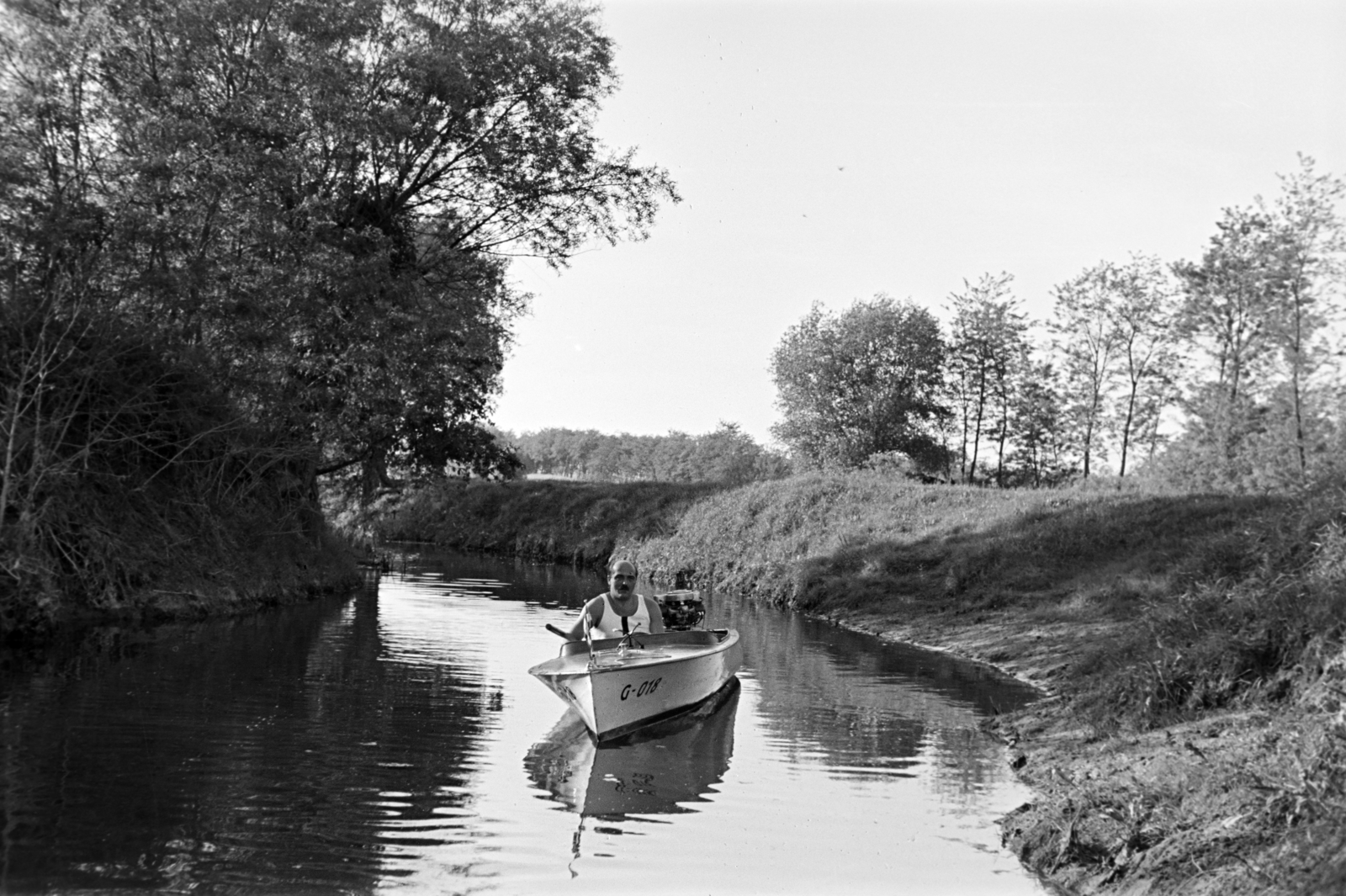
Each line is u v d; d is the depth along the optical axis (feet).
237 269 64.95
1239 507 73.10
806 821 24.57
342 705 35.68
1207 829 19.47
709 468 303.48
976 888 20.25
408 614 66.28
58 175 55.47
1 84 54.70
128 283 57.31
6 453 48.26
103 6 58.34
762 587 91.61
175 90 62.23
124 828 21.94
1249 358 124.57
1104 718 33.58
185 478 61.82
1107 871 19.95
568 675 32.89
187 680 38.73
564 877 20.35
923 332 196.85
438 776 27.32
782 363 206.90
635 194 93.76
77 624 48.21
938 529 88.38
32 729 29.96
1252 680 30.81
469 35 85.97
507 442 123.03
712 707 39.55
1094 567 70.03
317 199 69.21
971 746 33.30
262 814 23.29
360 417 81.05
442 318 80.53
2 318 48.98
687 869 21.04
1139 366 152.76
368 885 19.44
